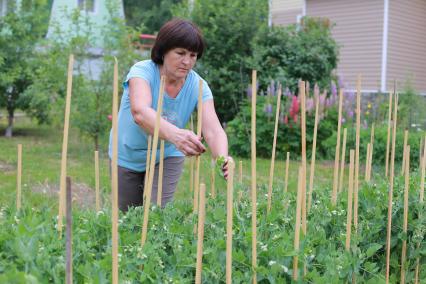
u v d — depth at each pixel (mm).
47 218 2562
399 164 8773
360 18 16703
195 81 3436
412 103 12430
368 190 3525
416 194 3596
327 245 2805
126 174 3637
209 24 12328
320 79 12016
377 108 12531
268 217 2756
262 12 12492
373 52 16453
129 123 3467
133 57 9867
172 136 2742
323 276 2436
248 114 10617
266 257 2414
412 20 16906
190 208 2922
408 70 16906
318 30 12406
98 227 2580
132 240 2438
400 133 9219
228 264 2094
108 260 2117
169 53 3146
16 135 12484
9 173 7719
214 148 3180
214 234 2584
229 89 12086
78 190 6805
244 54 12195
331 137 9859
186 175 7848
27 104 11844
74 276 2059
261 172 8227
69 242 1699
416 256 3424
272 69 11992
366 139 9273
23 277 1785
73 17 10617
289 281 2443
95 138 9844
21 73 11688
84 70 10188
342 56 17141
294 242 2461
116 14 10547
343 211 3211
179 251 2350
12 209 2738
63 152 2293
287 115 10422
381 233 3473
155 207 2871
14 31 11633
